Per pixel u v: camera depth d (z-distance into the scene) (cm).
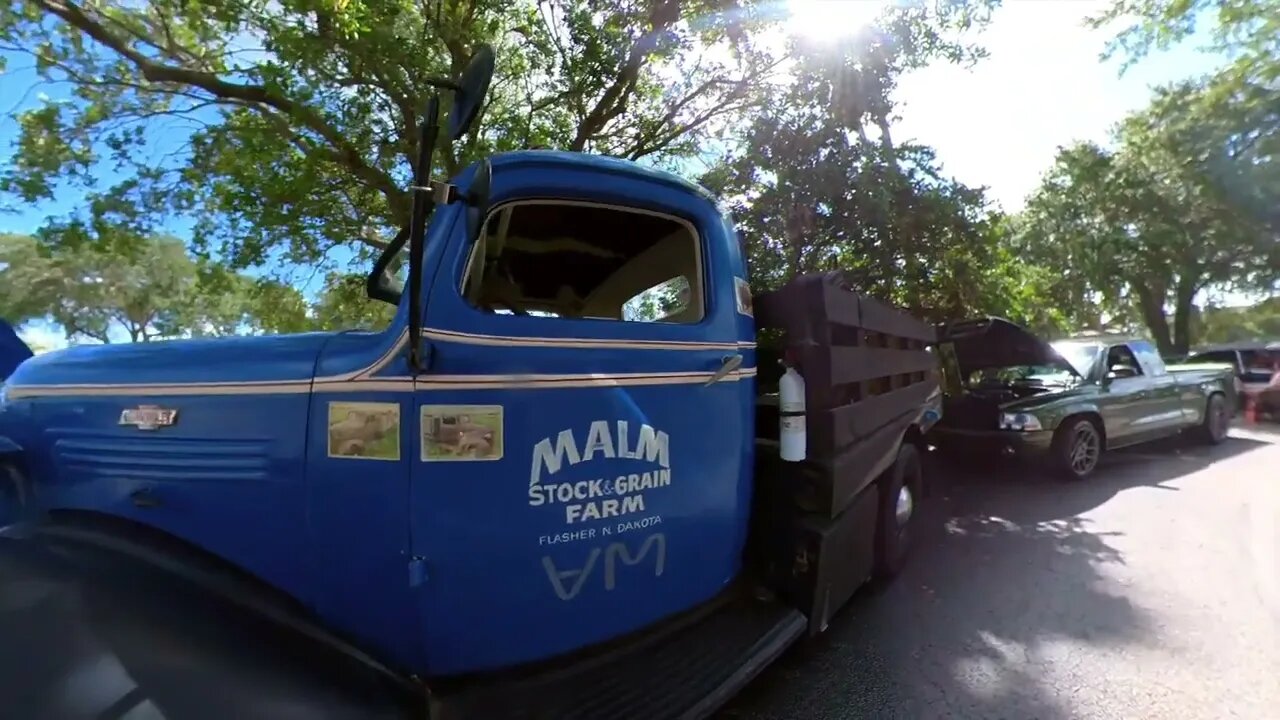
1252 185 1672
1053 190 2225
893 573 487
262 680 188
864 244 774
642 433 257
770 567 339
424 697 212
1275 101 1468
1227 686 330
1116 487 731
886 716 317
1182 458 892
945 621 416
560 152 256
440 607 222
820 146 770
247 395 228
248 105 808
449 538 220
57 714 161
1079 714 314
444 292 219
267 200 781
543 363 233
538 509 233
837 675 355
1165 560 500
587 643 252
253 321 1205
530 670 243
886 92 779
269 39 684
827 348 328
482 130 820
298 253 923
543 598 238
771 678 354
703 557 288
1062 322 1437
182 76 753
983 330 775
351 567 220
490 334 225
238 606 211
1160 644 375
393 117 797
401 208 799
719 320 286
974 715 316
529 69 861
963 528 605
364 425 217
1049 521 616
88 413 248
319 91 695
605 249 308
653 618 272
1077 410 757
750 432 306
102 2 790
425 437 215
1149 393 859
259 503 225
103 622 185
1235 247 1975
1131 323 3272
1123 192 2012
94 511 243
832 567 342
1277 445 980
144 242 855
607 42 792
